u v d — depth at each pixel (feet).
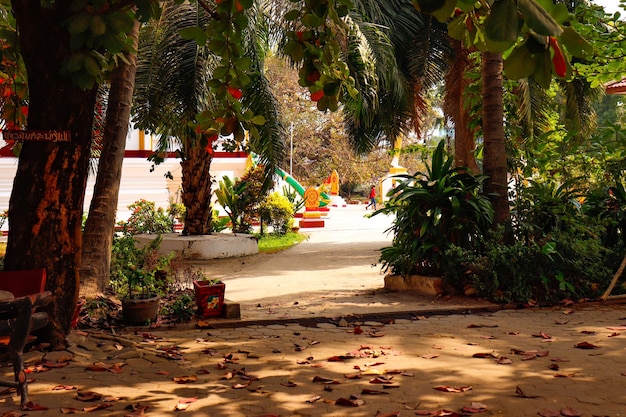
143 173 78.59
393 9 55.21
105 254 26.30
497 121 30.96
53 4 19.17
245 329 23.08
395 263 32.48
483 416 13.29
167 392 15.33
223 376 16.55
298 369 17.38
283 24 41.70
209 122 15.79
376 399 14.58
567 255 28.25
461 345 19.95
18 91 22.17
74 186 19.26
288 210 71.92
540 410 13.57
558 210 30.58
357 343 20.53
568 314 25.26
